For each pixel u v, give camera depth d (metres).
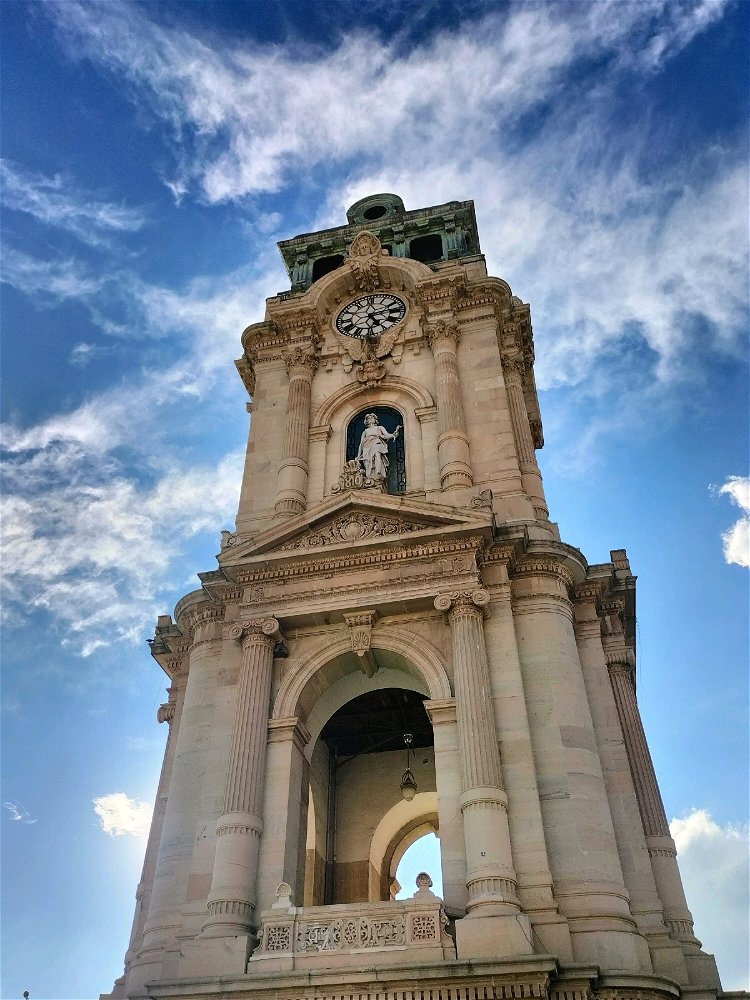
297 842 20.25
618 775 21.09
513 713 20.14
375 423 28.83
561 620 22.16
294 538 23.91
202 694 23.09
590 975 15.75
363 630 22.14
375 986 16.09
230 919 18.03
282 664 22.42
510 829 18.48
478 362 29.36
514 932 16.38
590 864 18.14
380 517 23.64
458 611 21.34
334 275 33.03
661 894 20.14
